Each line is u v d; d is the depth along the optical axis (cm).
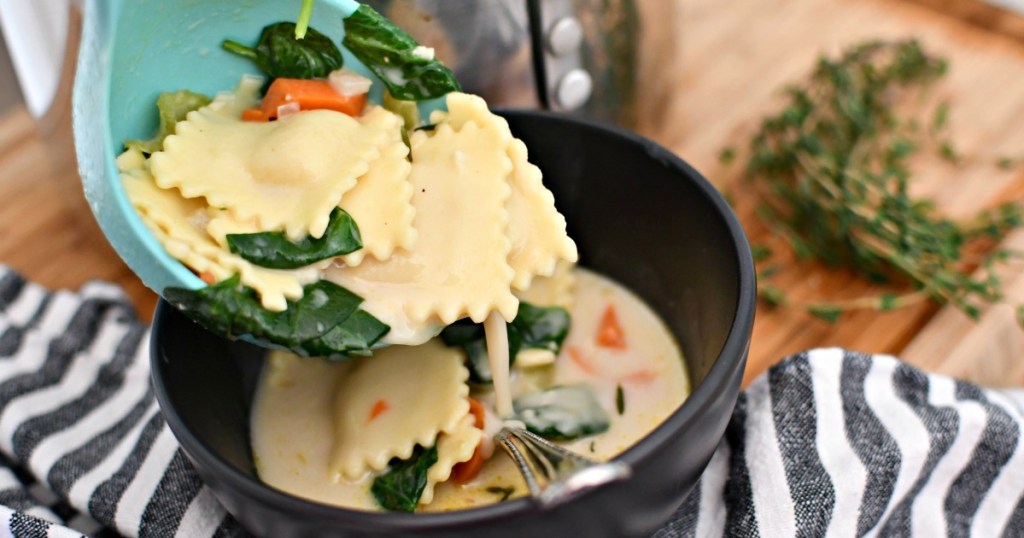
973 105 57
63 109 49
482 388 42
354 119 40
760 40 61
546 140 45
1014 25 59
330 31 40
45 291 50
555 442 42
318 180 38
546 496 33
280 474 41
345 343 37
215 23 39
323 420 43
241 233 37
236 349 43
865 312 49
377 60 40
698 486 42
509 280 38
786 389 43
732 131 56
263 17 40
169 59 39
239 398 43
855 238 50
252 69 40
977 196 53
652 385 43
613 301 46
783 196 52
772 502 41
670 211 44
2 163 57
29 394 46
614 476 33
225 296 36
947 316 47
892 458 41
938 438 42
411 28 45
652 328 45
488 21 46
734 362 36
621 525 36
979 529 43
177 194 38
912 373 43
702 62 60
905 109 57
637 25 50
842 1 62
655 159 43
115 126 38
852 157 52
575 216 46
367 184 39
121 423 45
